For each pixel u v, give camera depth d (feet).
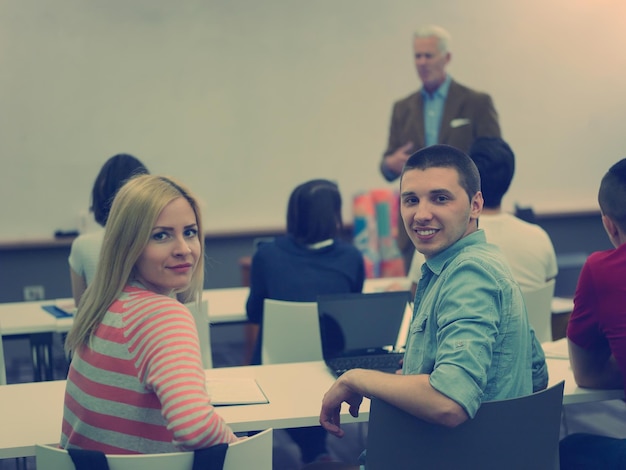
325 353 8.04
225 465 4.96
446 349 5.22
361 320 8.15
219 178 17.46
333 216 9.70
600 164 19.44
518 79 18.72
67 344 5.47
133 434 5.12
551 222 19.47
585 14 18.88
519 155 18.98
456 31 18.26
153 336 5.07
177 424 4.85
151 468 4.81
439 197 5.78
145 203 5.33
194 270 5.92
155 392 5.03
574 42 18.90
